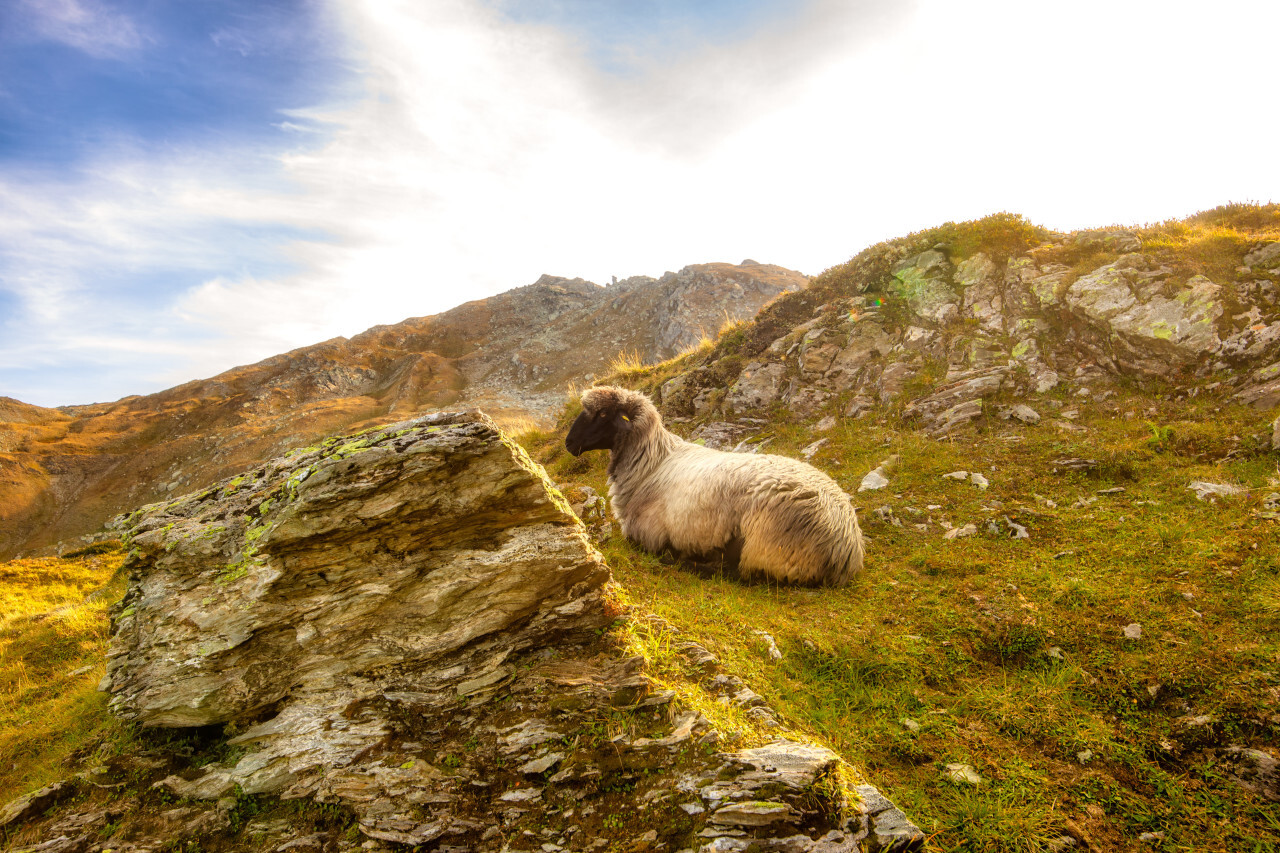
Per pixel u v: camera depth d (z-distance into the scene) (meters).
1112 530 5.68
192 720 3.41
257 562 3.32
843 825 2.67
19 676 6.66
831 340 10.88
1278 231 9.71
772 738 3.14
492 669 3.53
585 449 6.91
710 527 5.90
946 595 5.10
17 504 79.12
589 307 125.69
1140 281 8.78
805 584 5.58
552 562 3.67
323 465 3.33
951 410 8.72
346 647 3.46
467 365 108.38
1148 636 4.17
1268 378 7.15
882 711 3.84
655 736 3.08
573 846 2.71
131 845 2.96
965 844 2.88
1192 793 3.11
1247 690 3.52
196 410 100.38
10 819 3.08
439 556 3.60
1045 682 3.99
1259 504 5.50
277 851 2.89
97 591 10.33
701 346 14.20
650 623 4.06
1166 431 7.04
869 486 7.51
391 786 3.03
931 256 11.27
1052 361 8.99
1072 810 3.07
